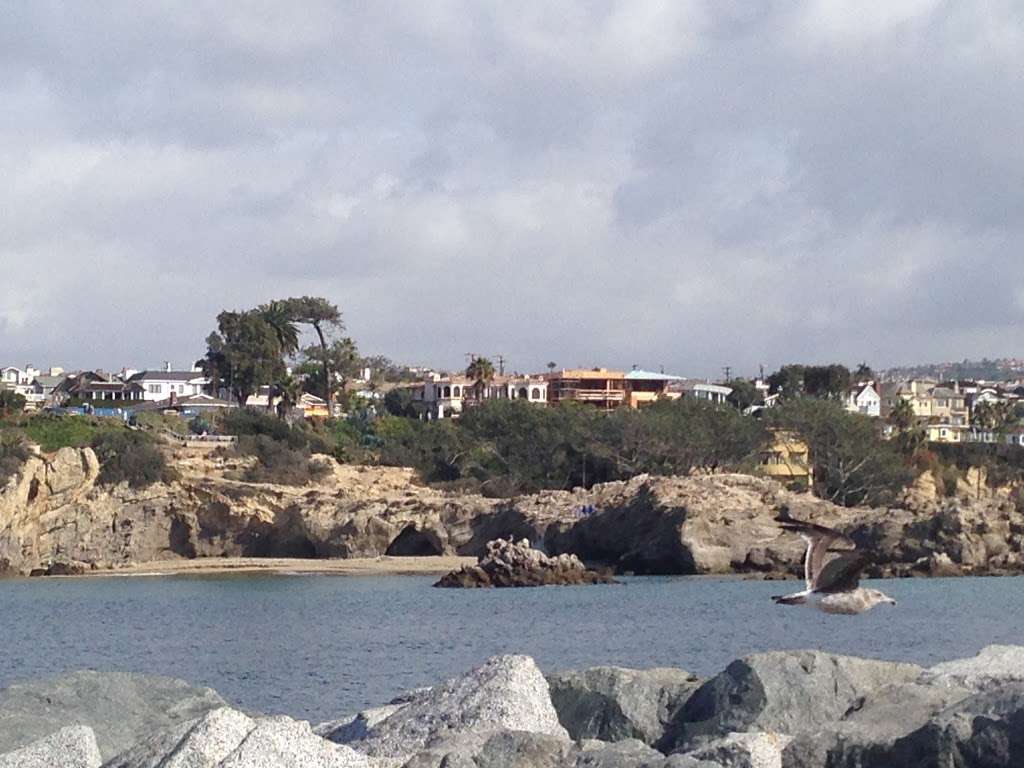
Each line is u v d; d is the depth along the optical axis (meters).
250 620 84.19
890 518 122.56
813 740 18.28
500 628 75.50
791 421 149.12
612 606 89.31
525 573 110.44
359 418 179.62
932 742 17.44
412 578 119.50
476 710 20.14
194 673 58.59
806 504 126.94
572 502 133.75
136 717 21.73
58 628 80.81
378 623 80.38
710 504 123.75
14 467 127.81
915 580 112.69
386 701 48.41
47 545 129.88
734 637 68.44
